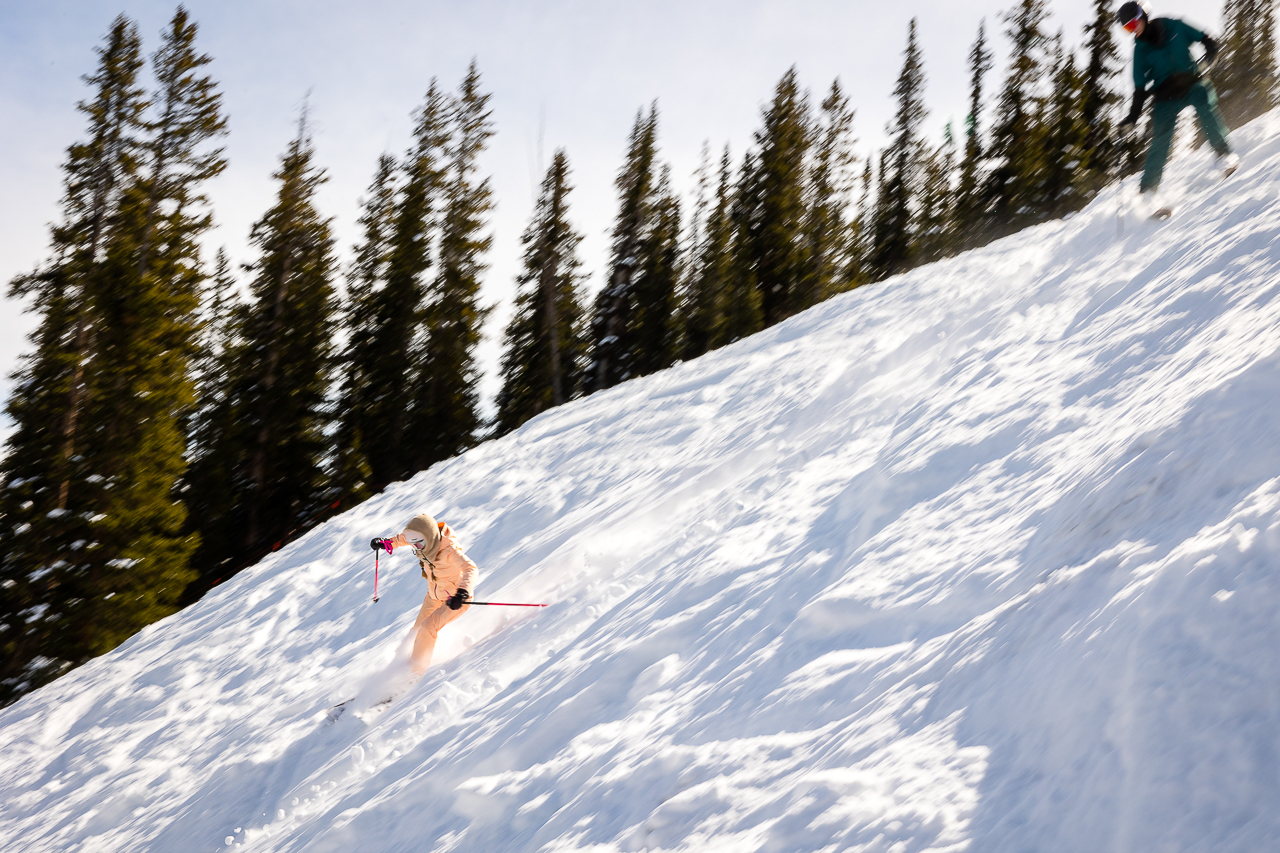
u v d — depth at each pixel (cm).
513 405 4156
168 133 2927
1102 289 465
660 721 294
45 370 2652
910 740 190
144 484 2623
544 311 4162
